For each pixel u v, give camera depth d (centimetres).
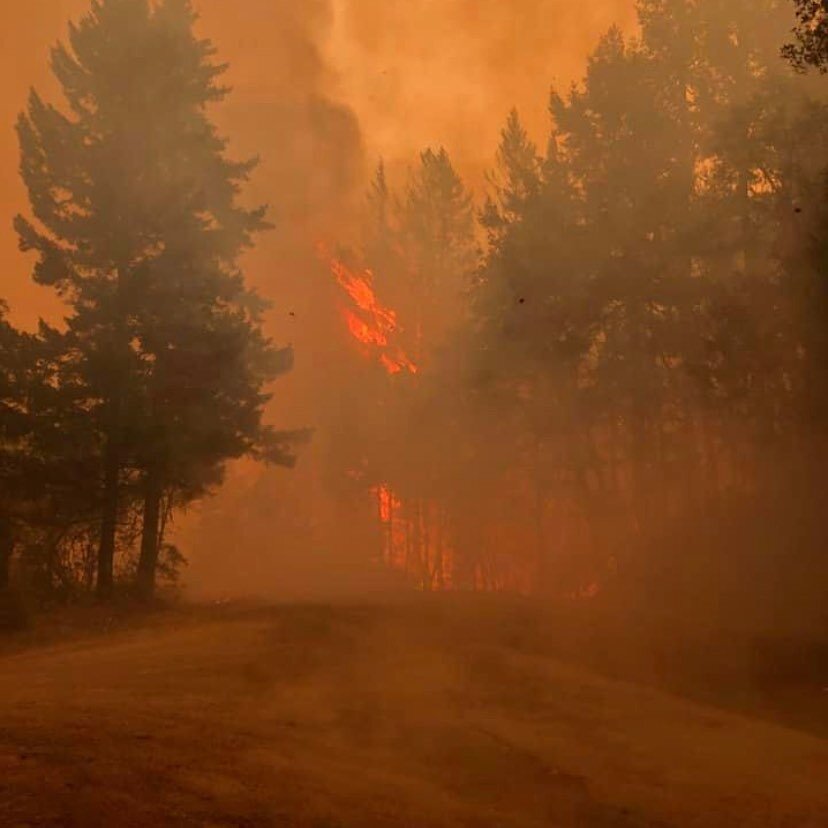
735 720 1204
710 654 1842
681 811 794
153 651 1598
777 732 1142
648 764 942
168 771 758
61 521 2891
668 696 1361
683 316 3119
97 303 3016
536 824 746
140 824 634
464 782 855
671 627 2116
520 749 978
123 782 716
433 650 1653
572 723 1124
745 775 912
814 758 998
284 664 1448
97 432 2892
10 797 658
